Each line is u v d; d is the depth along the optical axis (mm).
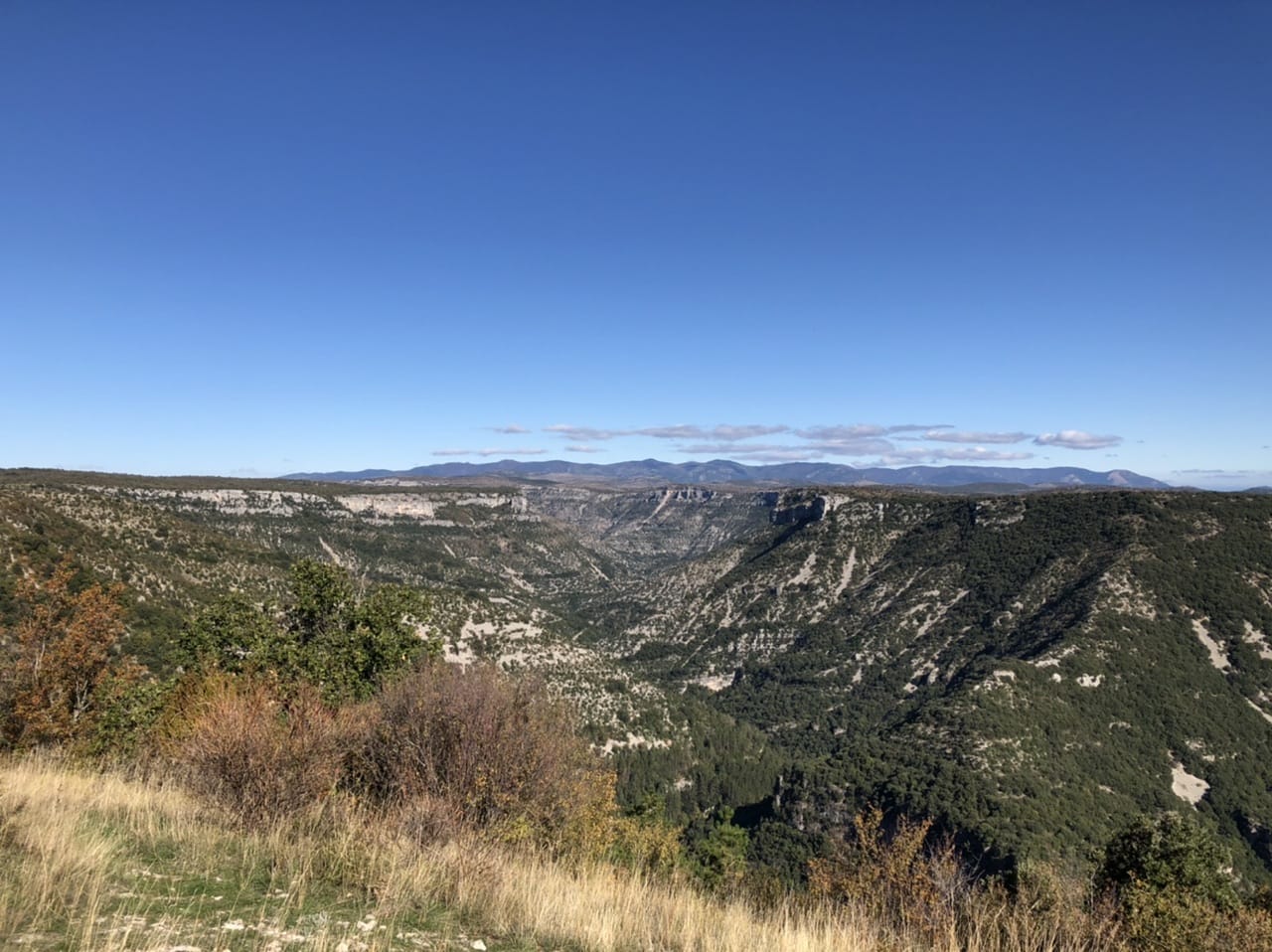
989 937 7492
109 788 9648
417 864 7273
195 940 4988
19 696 15766
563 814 11391
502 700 11281
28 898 5164
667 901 7785
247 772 9141
